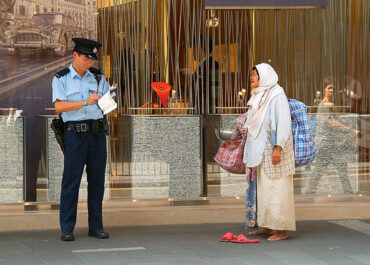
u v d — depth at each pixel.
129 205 7.22
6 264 5.26
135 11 7.34
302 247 5.95
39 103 7.10
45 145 6.93
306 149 6.21
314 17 7.67
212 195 7.43
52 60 7.12
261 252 5.75
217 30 7.50
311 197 7.61
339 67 7.75
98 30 7.26
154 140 7.32
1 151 6.93
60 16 7.13
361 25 7.76
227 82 7.55
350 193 7.71
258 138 6.14
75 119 6.04
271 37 7.61
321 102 7.72
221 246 5.98
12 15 7.01
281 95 6.09
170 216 7.01
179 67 7.45
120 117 7.29
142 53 7.37
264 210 6.14
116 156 7.25
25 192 6.99
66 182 6.14
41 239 6.23
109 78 7.30
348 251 5.80
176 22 7.42
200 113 7.49
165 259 5.45
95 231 6.32
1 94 7.00
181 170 7.36
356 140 7.75
